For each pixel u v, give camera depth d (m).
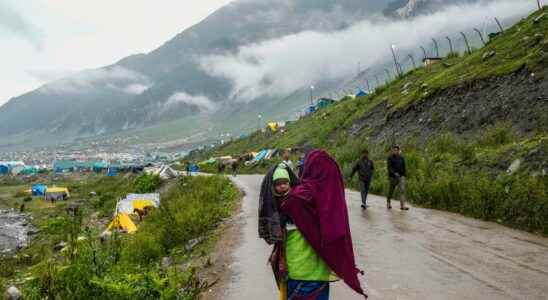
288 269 4.63
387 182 20.91
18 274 14.43
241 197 23.52
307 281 4.58
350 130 39.75
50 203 77.62
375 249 10.05
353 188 24.62
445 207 15.45
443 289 7.24
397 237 11.17
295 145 51.62
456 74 30.80
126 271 7.57
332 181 4.65
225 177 36.16
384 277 8.02
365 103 47.28
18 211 69.25
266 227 4.68
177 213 18.53
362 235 11.59
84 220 31.73
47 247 20.19
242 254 10.88
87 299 6.63
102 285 6.56
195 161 122.69
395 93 40.28
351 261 4.53
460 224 12.55
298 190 4.63
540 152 13.95
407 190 18.44
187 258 11.73
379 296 7.11
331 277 4.89
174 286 7.34
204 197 23.88
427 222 13.05
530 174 13.41
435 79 33.25
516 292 6.94
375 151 29.33
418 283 7.60
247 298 7.59
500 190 13.30
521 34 29.83
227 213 17.86
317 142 43.81
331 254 4.50
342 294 7.35
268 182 4.78
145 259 12.24
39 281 6.91
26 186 134.00
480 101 24.00
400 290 7.31
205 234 14.26
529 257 8.87
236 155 85.31
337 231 4.46
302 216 4.57
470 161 17.34
